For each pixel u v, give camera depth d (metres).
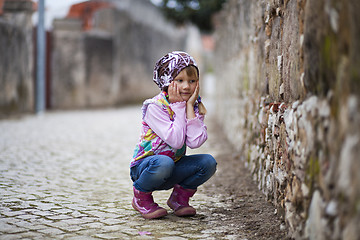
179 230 2.68
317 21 2.04
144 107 2.88
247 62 5.05
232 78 7.04
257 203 3.32
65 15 15.46
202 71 27.23
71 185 3.88
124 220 2.87
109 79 14.94
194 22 13.41
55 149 5.86
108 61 14.85
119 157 5.48
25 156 5.24
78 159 5.23
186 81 2.82
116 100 15.92
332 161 1.83
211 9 12.66
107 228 2.69
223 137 7.74
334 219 1.78
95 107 14.38
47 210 3.05
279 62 3.09
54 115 11.08
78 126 8.75
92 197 3.47
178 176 2.95
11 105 10.66
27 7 10.93
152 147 2.88
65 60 13.38
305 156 2.25
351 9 1.62
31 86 11.52
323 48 1.95
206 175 2.93
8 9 10.77
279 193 2.91
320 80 2.01
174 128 2.78
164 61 2.85
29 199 3.33
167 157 2.79
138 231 2.64
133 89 17.55
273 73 3.35
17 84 10.85
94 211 3.06
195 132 2.85
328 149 1.89
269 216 2.95
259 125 3.90
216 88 12.19
